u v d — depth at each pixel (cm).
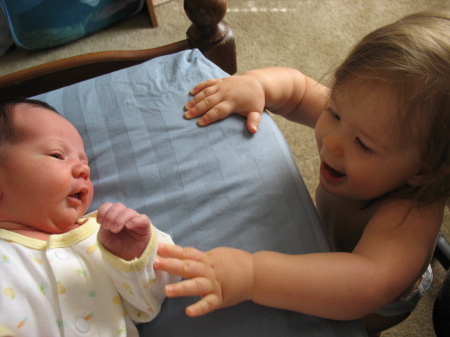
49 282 63
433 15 61
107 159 79
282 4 171
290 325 64
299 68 151
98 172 78
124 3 165
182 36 165
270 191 74
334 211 83
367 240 64
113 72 88
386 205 66
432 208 64
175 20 171
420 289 83
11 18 150
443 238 106
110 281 63
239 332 63
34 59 164
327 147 64
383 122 57
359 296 59
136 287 58
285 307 62
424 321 107
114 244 58
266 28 164
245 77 83
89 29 166
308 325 64
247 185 75
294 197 74
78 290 62
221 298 59
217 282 59
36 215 69
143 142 79
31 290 61
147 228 57
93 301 62
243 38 161
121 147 79
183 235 72
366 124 58
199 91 82
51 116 73
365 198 70
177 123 80
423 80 54
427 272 84
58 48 167
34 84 87
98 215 57
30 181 68
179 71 86
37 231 69
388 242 62
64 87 86
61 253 64
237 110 81
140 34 168
